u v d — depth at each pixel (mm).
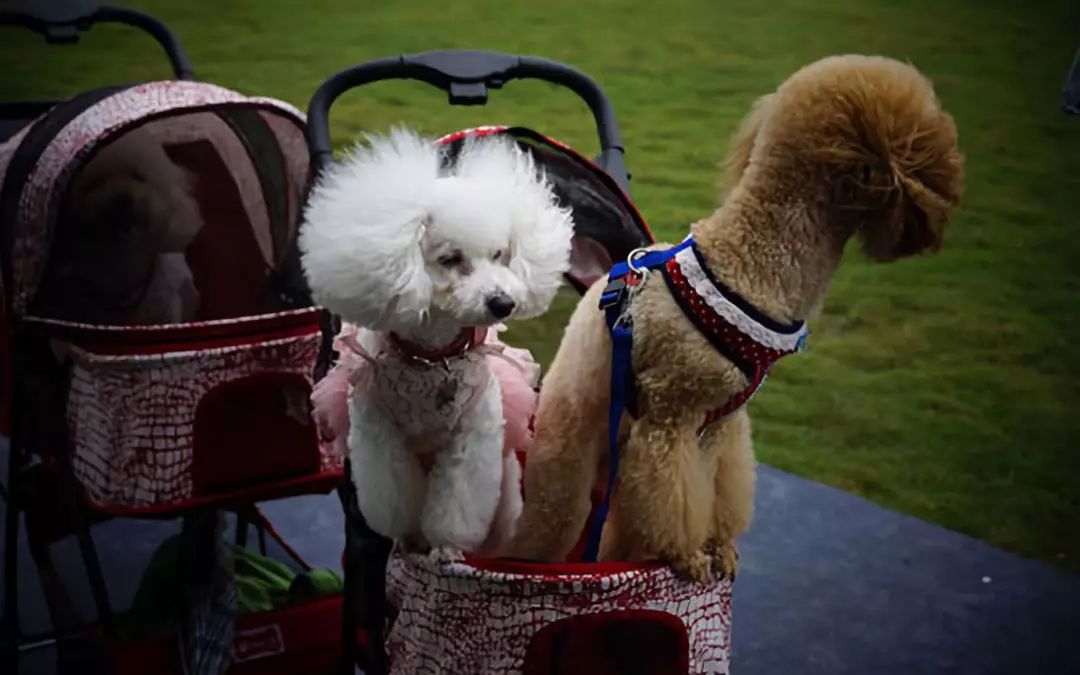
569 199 2375
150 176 2531
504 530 2068
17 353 2389
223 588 2529
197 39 7805
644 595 1911
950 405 4250
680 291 1951
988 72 7707
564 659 1894
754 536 3443
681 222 5418
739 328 1923
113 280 2484
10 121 2922
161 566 2643
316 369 2420
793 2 9258
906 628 3043
